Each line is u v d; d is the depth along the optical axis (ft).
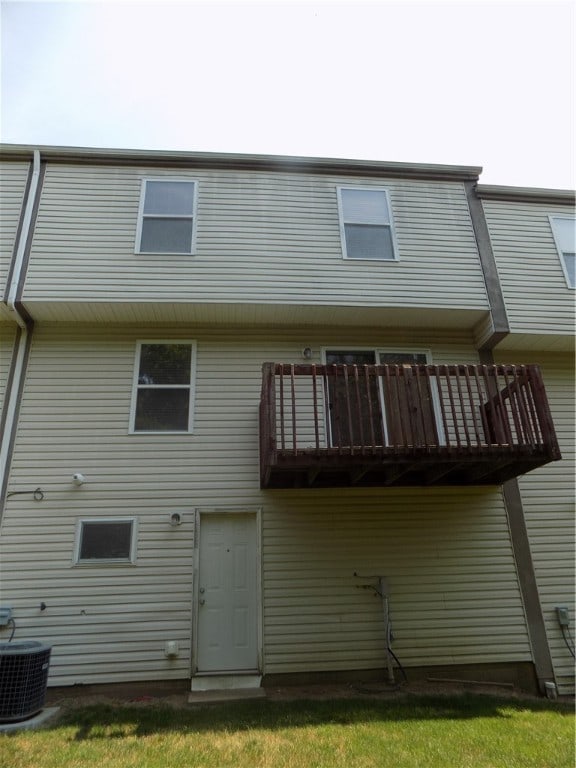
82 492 19.95
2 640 17.67
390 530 20.93
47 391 21.33
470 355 24.47
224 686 17.97
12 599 18.21
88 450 20.58
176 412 21.72
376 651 19.16
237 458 21.18
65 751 11.59
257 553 20.07
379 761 11.16
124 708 15.57
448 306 23.09
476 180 26.23
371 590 19.94
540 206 26.32
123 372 22.09
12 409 20.76
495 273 24.17
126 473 20.42
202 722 13.99
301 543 20.27
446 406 22.44
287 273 22.70
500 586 20.59
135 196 23.48
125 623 18.40
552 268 24.89
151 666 17.95
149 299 21.45
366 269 23.29
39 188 23.00
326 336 23.91
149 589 18.92
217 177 24.34
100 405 21.38
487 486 22.22
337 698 16.63
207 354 22.86
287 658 18.66
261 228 23.44
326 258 23.25
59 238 22.16
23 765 10.71
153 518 19.92
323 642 19.03
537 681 19.13
